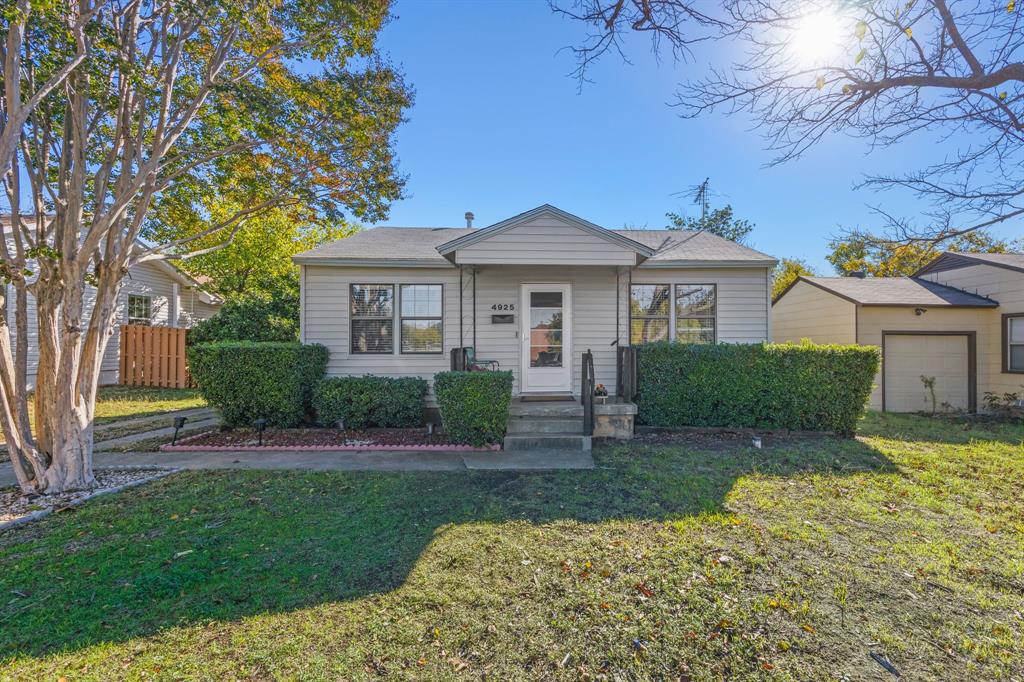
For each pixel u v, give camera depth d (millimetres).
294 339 13641
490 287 8906
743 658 2211
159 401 11156
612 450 6457
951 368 11258
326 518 3934
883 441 7070
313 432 7672
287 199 7426
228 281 18062
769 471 5371
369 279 8789
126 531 3635
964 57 3484
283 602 2631
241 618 2479
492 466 5645
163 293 15328
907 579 2943
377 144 7352
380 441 7051
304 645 2270
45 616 2477
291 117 6820
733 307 9078
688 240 10414
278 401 7680
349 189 7656
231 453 6402
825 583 2887
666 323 9078
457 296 8883
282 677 2055
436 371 8805
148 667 2111
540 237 7621
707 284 9109
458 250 7547
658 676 2094
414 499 4438
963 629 2449
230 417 7730
